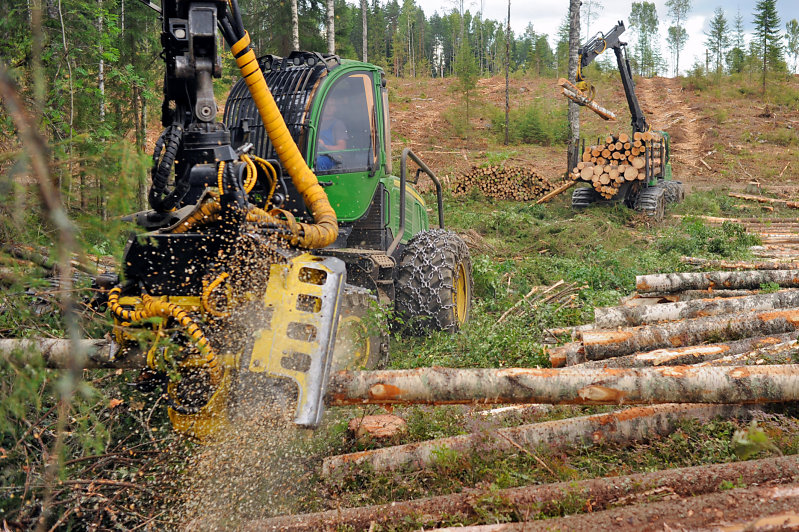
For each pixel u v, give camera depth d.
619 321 5.86
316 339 3.42
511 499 3.09
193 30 3.83
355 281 5.34
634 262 10.52
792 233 14.05
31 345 2.54
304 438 3.51
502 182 18.75
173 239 3.59
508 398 3.62
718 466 3.20
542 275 9.59
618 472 3.51
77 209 2.64
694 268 9.39
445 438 3.79
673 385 3.66
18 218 2.48
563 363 5.14
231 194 3.58
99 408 3.50
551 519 2.81
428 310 5.80
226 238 3.61
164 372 3.55
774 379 3.69
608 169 16.05
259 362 3.38
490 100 42.62
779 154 28.73
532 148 30.56
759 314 5.08
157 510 3.17
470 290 6.90
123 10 11.04
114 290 3.61
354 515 3.08
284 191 4.54
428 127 32.97
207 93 3.93
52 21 7.89
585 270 9.42
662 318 5.83
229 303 3.50
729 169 26.56
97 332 4.04
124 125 11.24
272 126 4.41
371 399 3.59
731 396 3.68
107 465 3.40
